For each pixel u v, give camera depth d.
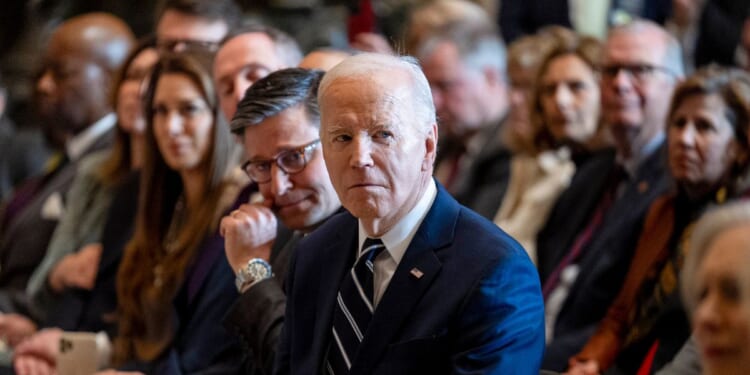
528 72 9.25
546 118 8.80
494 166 9.21
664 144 6.96
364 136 4.43
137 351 6.97
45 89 10.60
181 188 7.31
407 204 4.57
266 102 5.58
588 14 13.02
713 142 6.52
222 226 5.65
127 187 8.04
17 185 12.70
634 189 7.51
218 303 6.46
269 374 5.28
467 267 4.44
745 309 3.12
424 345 4.41
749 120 6.50
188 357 6.45
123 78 8.88
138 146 8.85
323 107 4.52
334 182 4.53
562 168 8.77
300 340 4.90
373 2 15.07
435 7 9.90
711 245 3.23
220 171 7.03
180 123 6.97
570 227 8.23
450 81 9.55
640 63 7.81
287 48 7.08
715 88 6.57
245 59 6.86
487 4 14.38
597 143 8.63
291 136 5.58
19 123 16.73
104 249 7.90
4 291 9.32
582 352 6.84
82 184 9.08
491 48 9.70
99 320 7.79
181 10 8.60
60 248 8.95
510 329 4.34
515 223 8.70
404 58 4.67
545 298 7.93
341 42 15.51
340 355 4.66
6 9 17.19
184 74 7.05
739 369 3.15
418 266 4.52
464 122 9.59
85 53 10.53
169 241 7.18
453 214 4.62
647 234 6.83
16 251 9.52
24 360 7.77
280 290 5.51
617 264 7.26
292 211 5.66
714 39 11.30
